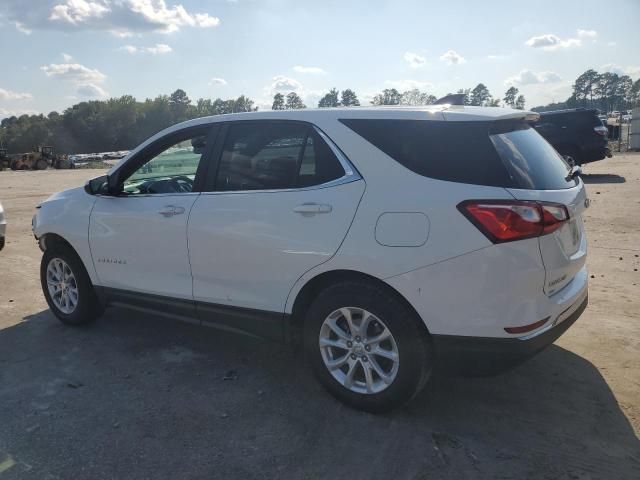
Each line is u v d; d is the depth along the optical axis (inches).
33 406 144.5
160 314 175.9
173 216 163.0
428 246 123.5
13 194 669.9
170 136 172.9
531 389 150.5
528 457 120.9
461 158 125.9
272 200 145.0
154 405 144.7
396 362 130.9
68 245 197.3
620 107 5329.7
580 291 139.4
